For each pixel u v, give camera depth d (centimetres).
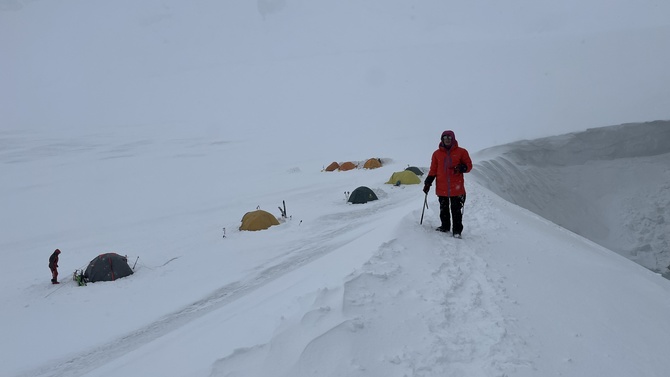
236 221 2048
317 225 1770
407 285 541
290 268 1216
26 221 2484
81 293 1241
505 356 422
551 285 648
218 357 418
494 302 541
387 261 595
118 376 497
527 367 411
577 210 3288
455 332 457
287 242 1540
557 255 818
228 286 1142
